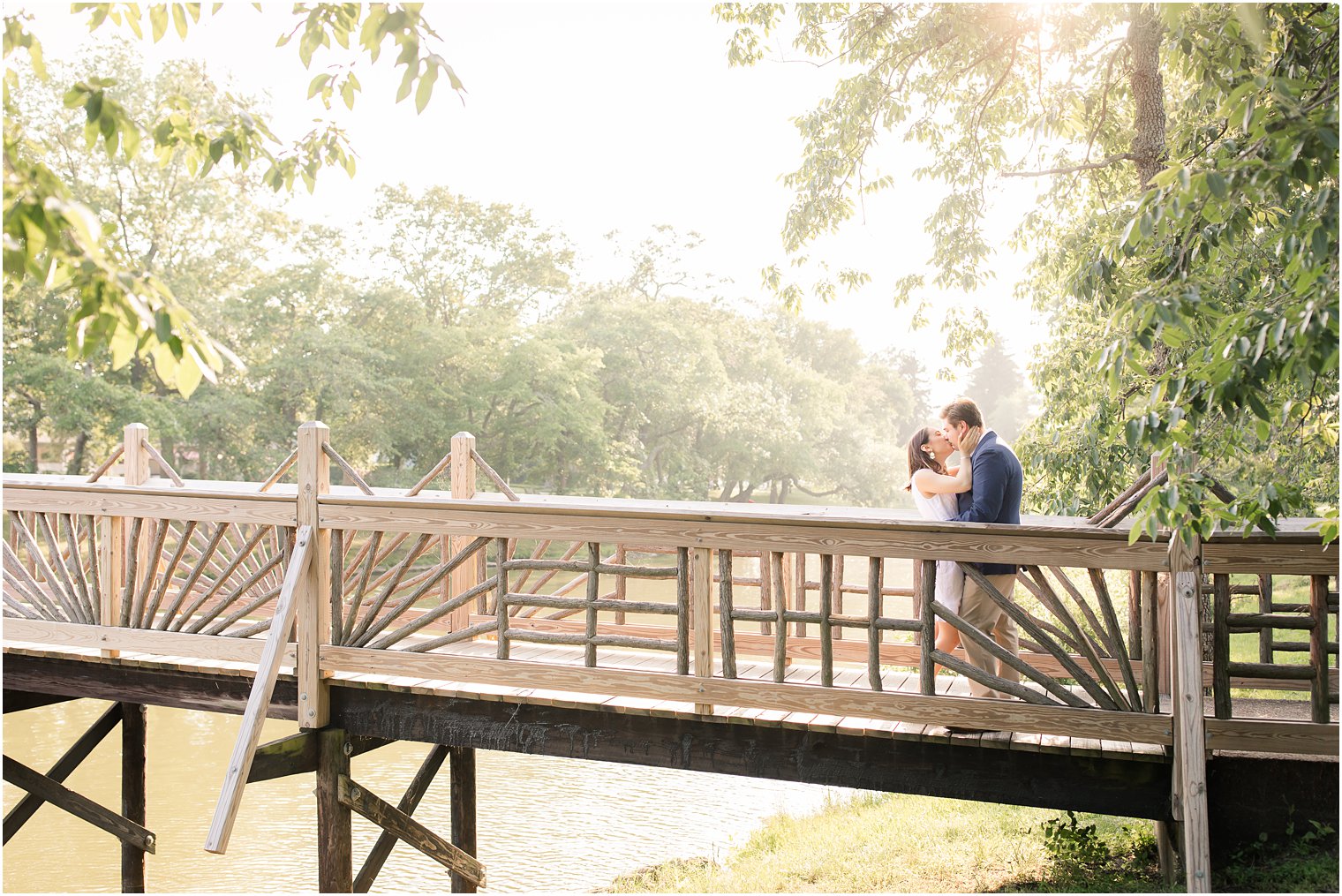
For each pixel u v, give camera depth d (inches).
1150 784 163.0
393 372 1184.2
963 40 353.7
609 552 841.5
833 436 1651.1
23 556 713.0
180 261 1115.9
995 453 169.5
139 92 1010.1
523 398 1184.8
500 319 1277.1
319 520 204.4
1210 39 197.6
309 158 161.8
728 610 181.3
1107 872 213.5
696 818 386.9
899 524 170.7
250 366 1114.7
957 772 171.9
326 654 204.4
